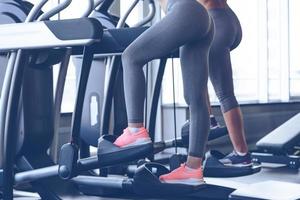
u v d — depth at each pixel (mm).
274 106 5645
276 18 5676
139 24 2996
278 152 4078
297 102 5938
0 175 2551
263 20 5430
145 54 2170
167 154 4672
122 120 3359
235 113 2777
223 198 2705
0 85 2734
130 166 3297
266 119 5535
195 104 2238
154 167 2604
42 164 2729
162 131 4758
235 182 3311
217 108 4883
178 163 2816
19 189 3160
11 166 2533
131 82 2193
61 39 2248
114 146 2301
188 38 2162
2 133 2535
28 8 2746
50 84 2824
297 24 6070
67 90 4078
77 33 2205
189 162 2311
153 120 3242
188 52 2223
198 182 2307
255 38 5434
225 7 2812
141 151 2242
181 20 2139
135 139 2240
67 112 4000
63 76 2725
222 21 2736
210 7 2754
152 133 3244
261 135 5461
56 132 2824
